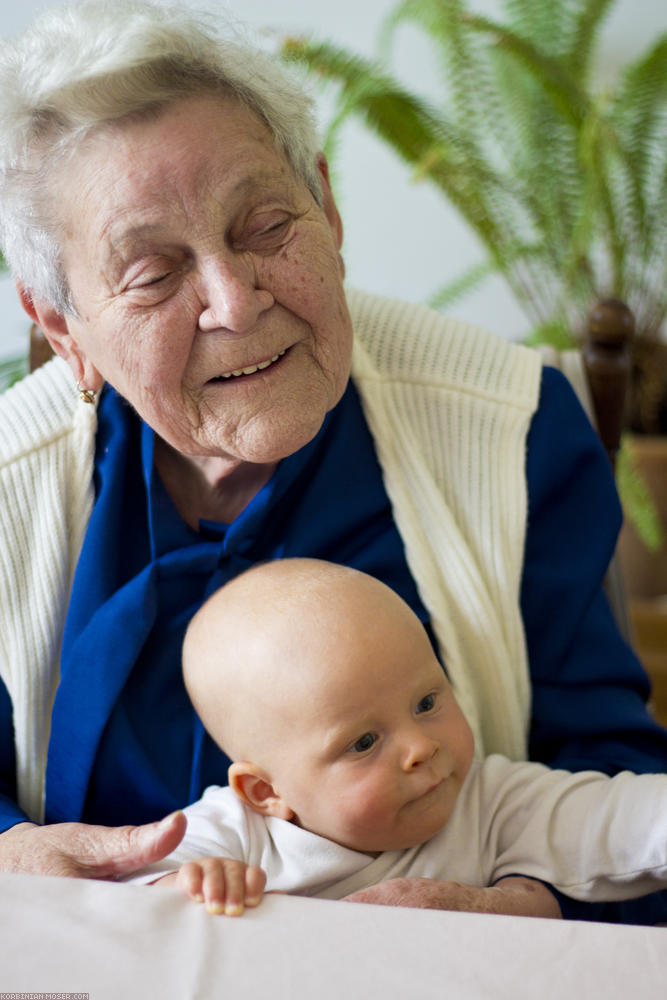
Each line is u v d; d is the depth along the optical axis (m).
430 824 0.79
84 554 0.95
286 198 0.79
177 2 0.82
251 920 0.51
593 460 1.02
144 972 0.47
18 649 0.98
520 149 2.17
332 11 2.23
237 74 0.76
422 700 0.80
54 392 1.00
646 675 1.01
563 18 2.08
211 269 0.76
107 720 0.91
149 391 0.81
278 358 0.81
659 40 1.96
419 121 2.04
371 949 0.49
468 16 1.96
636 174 2.09
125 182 0.75
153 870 0.79
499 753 0.97
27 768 1.00
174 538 0.95
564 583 0.98
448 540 0.96
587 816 0.80
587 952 0.48
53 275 0.83
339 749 0.78
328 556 0.97
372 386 1.00
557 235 2.15
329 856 0.79
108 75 0.72
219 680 0.83
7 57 0.77
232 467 0.93
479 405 1.00
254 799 0.83
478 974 0.47
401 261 2.36
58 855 0.77
